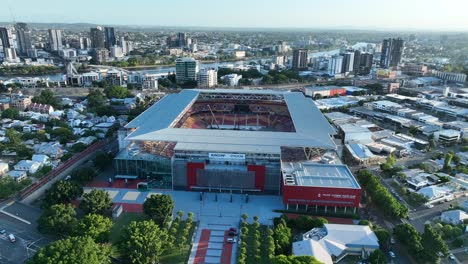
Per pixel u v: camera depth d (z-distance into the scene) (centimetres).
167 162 19662
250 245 14200
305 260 11144
